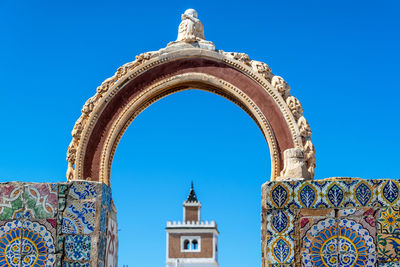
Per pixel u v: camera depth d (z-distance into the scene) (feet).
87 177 64.90
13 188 29.22
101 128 65.72
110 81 66.64
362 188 28.71
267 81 65.92
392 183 28.60
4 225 28.96
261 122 65.26
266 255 28.68
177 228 289.33
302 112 65.72
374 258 28.19
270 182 29.19
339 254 28.37
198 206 294.05
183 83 67.51
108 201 30.12
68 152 65.10
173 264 285.43
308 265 28.40
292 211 28.86
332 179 28.94
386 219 28.40
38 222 28.94
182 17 68.69
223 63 66.90
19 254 28.73
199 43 67.41
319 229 28.60
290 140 64.59
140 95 66.18
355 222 28.48
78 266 28.50
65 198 29.09
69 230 28.81
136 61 67.00
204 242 288.10
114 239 31.48
